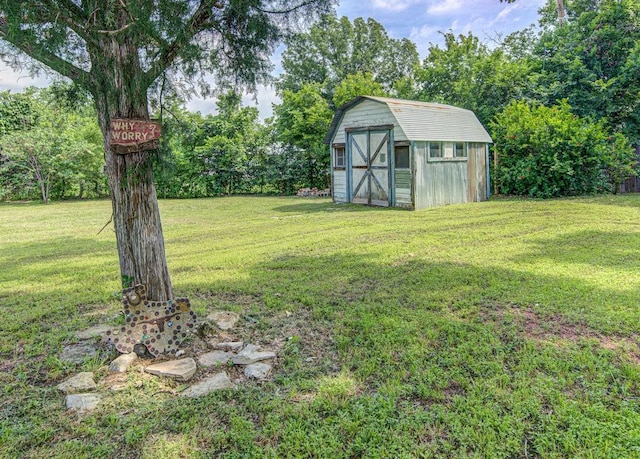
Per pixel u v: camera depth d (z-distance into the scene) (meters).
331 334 3.48
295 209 13.16
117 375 2.92
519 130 13.37
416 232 8.00
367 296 4.36
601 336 3.18
